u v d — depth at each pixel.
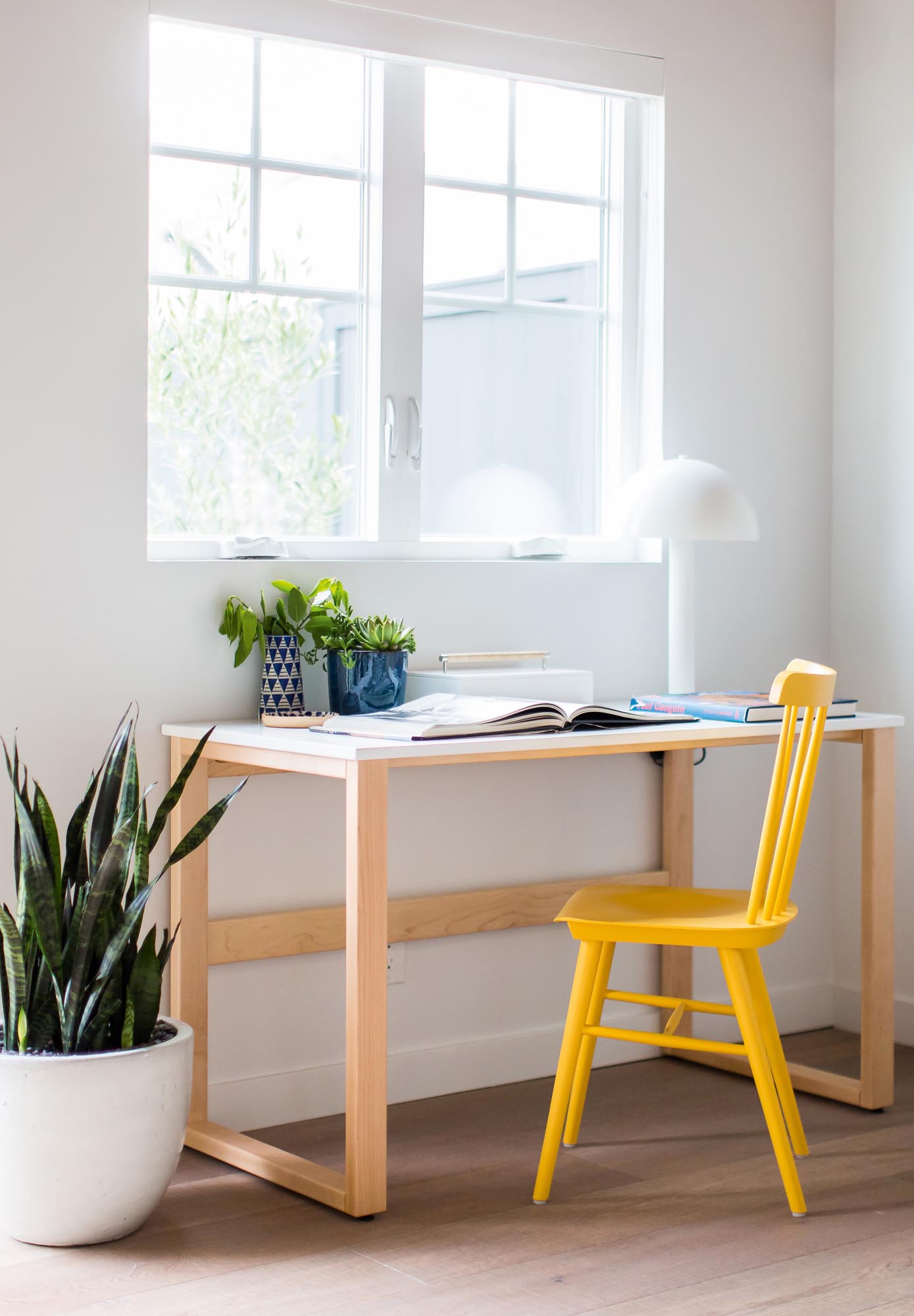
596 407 3.25
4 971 2.18
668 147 3.21
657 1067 3.13
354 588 2.82
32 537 2.49
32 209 2.47
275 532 2.87
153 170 2.71
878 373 3.38
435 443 3.02
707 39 3.26
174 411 2.74
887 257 3.35
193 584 2.64
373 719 2.49
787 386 3.41
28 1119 2.06
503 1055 3.02
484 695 2.75
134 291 2.57
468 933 2.96
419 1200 2.33
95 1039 2.15
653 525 2.88
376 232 2.91
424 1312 1.94
